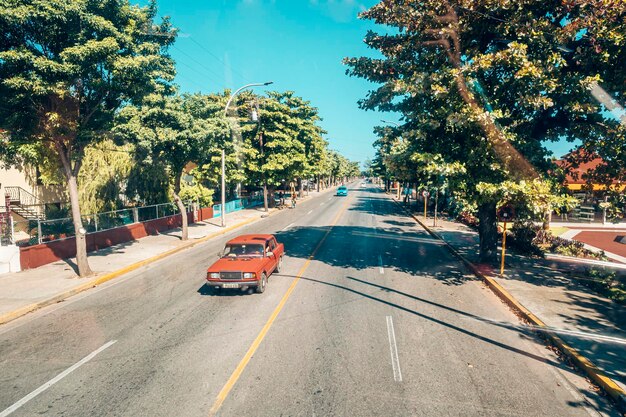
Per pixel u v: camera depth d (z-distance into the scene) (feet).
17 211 66.95
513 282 38.01
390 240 66.64
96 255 53.06
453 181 35.58
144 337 25.79
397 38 39.83
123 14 40.75
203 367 21.47
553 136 40.75
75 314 30.86
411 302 33.06
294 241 64.95
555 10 33.73
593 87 30.35
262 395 18.57
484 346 24.39
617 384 19.20
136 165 72.49
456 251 54.90
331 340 25.00
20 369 21.57
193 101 60.23
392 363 21.89
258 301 33.12
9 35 34.68
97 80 38.50
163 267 47.85
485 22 35.09
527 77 31.17
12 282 39.06
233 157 100.22
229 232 77.87
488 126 32.81
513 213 39.83
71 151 42.55
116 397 18.53
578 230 81.61
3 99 35.50
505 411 17.42
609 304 31.58
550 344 24.73
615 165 35.94
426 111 38.52
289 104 119.44
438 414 17.08
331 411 17.25
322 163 183.52
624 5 28.22
